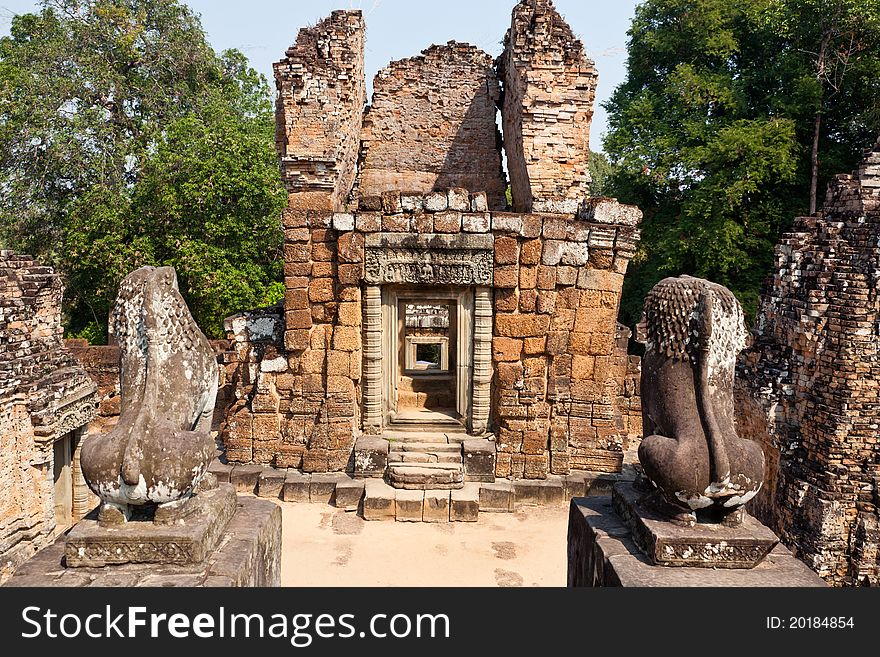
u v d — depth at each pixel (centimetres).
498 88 1639
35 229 2270
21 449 924
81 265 2008
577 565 646
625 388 1449
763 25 1958
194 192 1877
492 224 1116
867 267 877
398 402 1321
